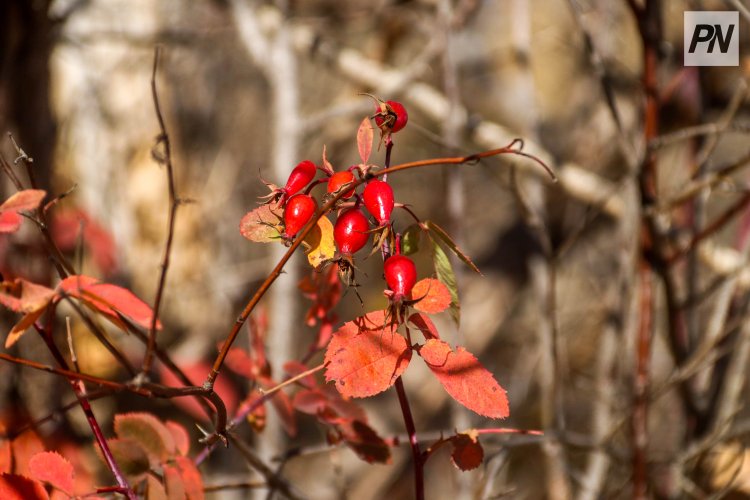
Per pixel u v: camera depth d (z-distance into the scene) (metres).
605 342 1.58
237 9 2.10
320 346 1.17
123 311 1.03
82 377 1.03
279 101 1.85
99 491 1.07
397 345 1.03
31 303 1.03
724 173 1.33
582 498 1.50
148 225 2.21
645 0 1.40
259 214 1.04
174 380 1.18
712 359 1.35
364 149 1.04
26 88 1.49
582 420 2.00
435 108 2.03
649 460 1.37
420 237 1.04
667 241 1.48
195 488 1.08
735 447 1.47
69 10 1.69
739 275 1.44
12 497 1.06
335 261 1.03
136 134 2.22
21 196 1.03
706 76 1.67
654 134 1.39
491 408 1.03
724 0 1.33
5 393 1.34
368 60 2.25
